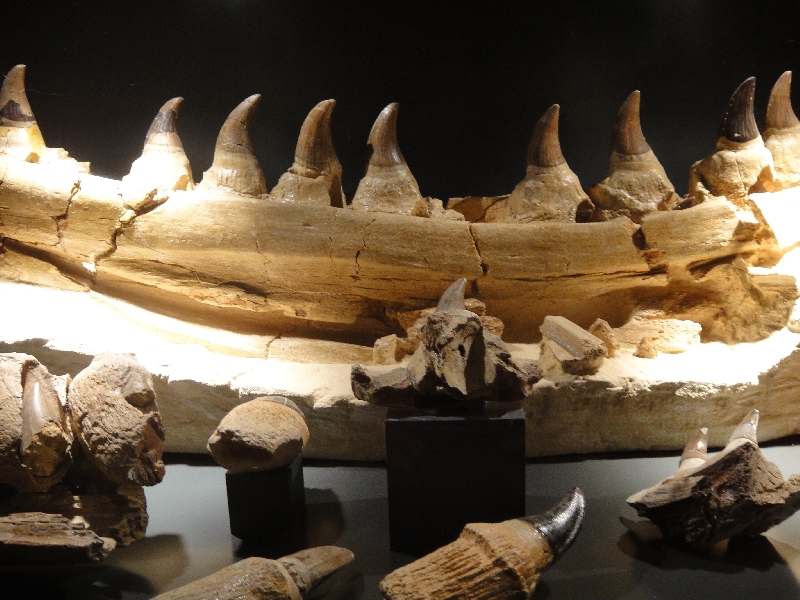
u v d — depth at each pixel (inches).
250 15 26.6
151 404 17.9
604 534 19.1
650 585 17.1
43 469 17.3
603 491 20.9
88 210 24.3
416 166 29.8
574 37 27.2
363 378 18.9
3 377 17.8
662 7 26.5
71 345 22.7
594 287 25.0
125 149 28.6
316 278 24.8
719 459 18.2
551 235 24.0
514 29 27.2
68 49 26.7
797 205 24.2
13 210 24.4
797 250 24.5
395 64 27.8
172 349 24.0
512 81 28.1
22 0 25.8
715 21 26.6
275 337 25.5
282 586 15.9
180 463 23.0
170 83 27.6
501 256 24.0
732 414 22.6
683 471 19.5
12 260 25.2
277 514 19.2
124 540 17.9
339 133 28.9
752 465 18.1
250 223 24.0
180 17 26.5
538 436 22.6
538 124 25.1
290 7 26.6
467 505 18.6
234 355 24.9
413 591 15.8
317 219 23.9
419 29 27.2
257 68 27.5
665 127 28.7
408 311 25.0
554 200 25.0
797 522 19.6
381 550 18.8
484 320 23.4
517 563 16.0
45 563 16.5
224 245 24.1
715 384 22.1
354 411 22.0
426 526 18.7
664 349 24.1
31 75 27.0
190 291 25.3
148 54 27.0
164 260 24.9
